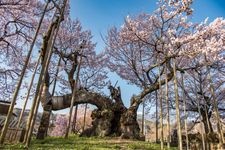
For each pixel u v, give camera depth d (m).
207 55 22.52
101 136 21.33
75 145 15.21
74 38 32.84
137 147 16.83
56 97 22.53
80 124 48.31
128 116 21.75
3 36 25.20
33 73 16.14
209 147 20.80
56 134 40.38
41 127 19.55
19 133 13.74
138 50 30.66
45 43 15.95
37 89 12.32
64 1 14.55
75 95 23.22
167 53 21.19
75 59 24.89
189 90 31.66
